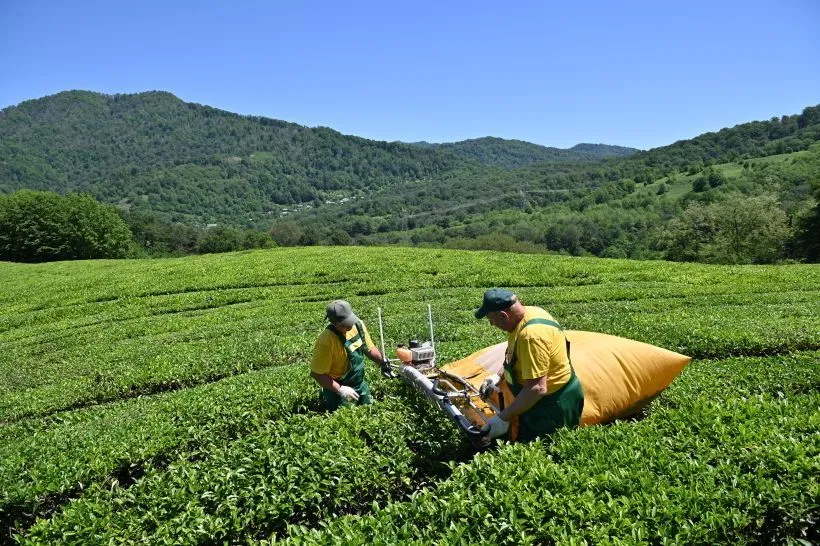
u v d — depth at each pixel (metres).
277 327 19.09
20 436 10.60
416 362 8.39
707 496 4.96
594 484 5.33
